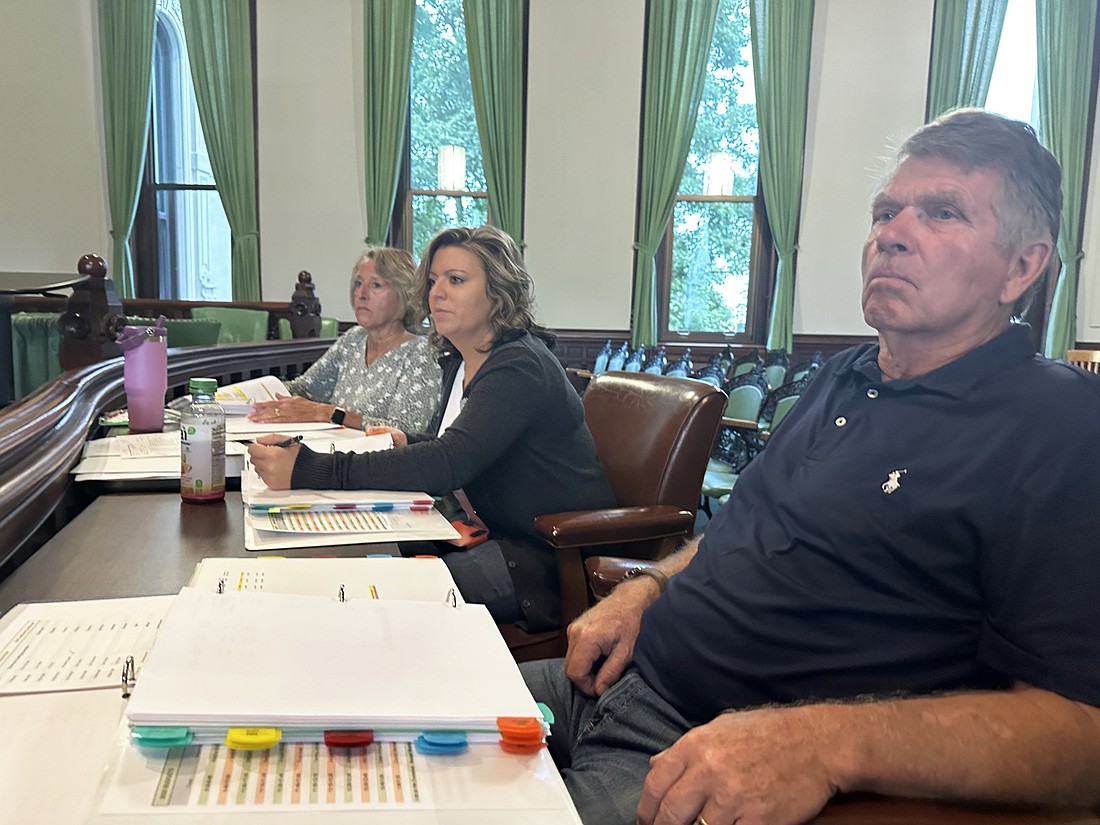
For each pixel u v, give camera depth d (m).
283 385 2.53
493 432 1.52
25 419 1.14
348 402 2.50
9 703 0.61
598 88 6.82
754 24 6.71
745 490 1.25
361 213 6.85
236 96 6.64
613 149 6.89
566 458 1.69
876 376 1.14
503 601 1.59
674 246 7.16
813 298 7.06
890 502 0.99
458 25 6.84
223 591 0.81
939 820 0.67
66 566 0.97
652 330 7.00
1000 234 1.01
